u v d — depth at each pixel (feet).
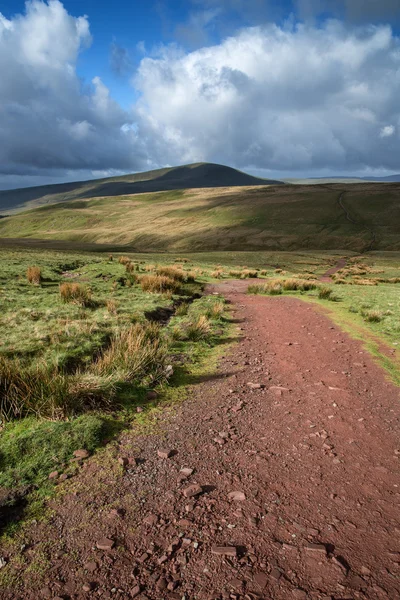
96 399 18.44
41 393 17.22
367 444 14.79
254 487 11.96
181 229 523.70
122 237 527.81
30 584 8.47
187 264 147.64
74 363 22.24
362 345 30.53
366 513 10.65
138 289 58.23
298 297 61.26
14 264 87.35
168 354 26.81
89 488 11.99
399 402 19.12
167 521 10.42
